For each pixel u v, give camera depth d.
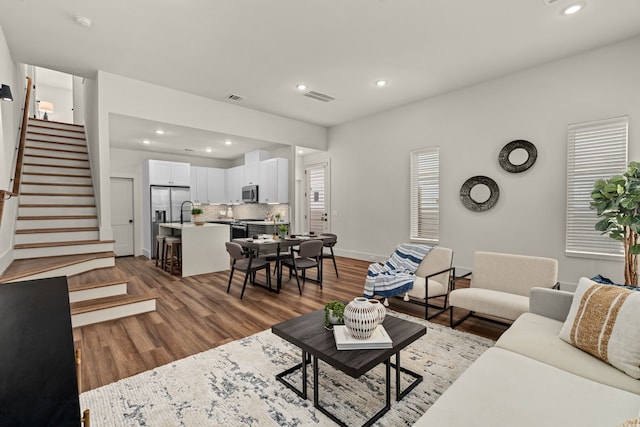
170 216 6.84
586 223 3.74
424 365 2.21
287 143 6.30
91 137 5.19
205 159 8.20
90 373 2.14
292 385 1.99
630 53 3.41
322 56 3.74
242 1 2.73
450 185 4.98
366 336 1.73
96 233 4.31
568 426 1.06
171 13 2.91
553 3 2.76
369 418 1.68
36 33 3.24
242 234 6.93
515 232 4.30
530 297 2.19
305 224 7.73
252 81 4.49
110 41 3.40
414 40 3.39
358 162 6.41
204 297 3.87
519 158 4.21
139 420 1.67
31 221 4.12
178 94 4.83
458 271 4.91
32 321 0.81
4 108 3.38
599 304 1.61
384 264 3.72
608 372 1.40
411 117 5.48
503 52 3.67
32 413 0.56
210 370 2.17
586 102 3.69
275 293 4.06
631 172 2.65
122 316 3.16
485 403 1.20
